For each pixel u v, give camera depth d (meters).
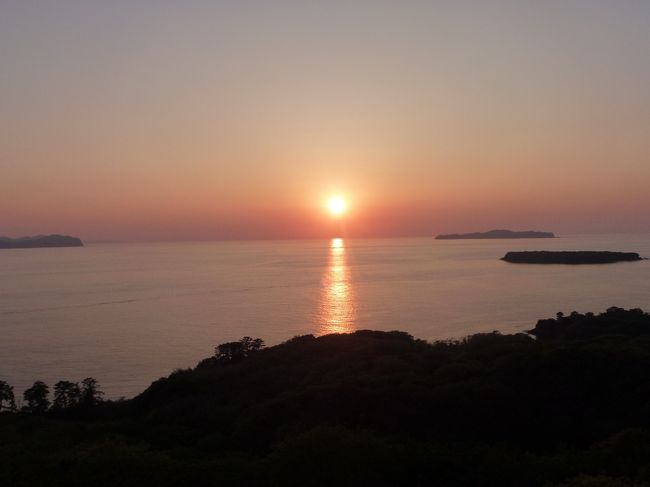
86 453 15.93
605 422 18.78
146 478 13.96
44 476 14.34
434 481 13.62
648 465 13.41
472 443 16.84
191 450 17.30
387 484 13.46
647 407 19.33
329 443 15.11
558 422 18.91
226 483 13.55
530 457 15.00
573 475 13.62
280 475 13.69
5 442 19.39
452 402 19.94
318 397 21.08
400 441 16.55
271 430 19.47
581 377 21.72
